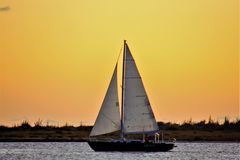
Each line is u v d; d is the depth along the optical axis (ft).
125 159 654.94
